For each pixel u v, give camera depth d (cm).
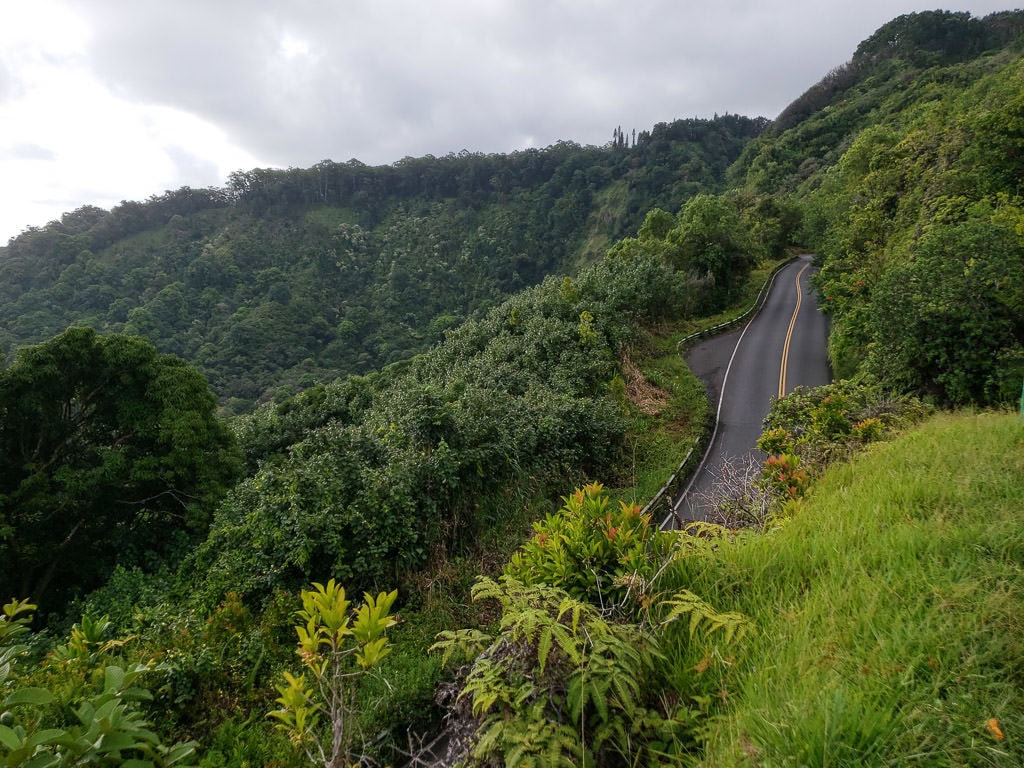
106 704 196
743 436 1546
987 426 540
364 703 443
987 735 168
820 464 660
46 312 6850
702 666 239
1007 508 319
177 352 6631
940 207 1569
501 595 267
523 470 1014
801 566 308
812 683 203
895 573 269
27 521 1078
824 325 2781
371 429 922
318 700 444
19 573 1081
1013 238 1002
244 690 475
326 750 384
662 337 2611
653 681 250
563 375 1622
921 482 386
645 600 282
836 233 2747
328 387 2045
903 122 4803
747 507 559
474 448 891
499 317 2414
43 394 1166
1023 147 1501
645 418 1641
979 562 261
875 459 529
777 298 3516
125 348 1264
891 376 1093
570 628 244
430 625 602
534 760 197
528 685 228
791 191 6856
